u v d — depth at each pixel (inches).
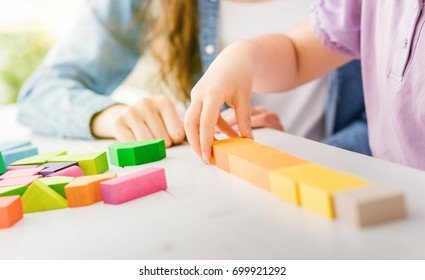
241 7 46.8
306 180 17.2
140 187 20.2
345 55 34.2
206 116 23.5
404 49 26.8
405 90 27.2
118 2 44.4
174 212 18.3
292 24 46.6
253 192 19.4
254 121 30.6
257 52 30.5
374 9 30.3
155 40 46.2
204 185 20.9
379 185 16.2
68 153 29.5
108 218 18.5
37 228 18.3
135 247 15.9
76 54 42.7
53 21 101.6
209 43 46.1
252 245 15.1
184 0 44.5
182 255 15.0
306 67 35.5
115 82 45.5
